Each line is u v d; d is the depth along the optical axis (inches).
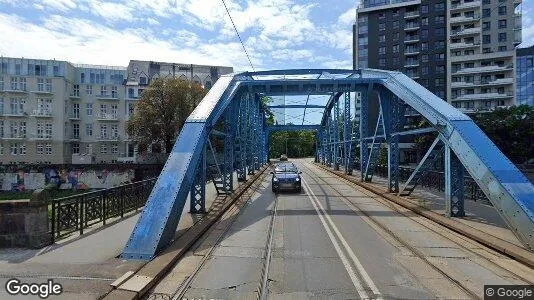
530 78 2642.7
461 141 429.4
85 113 2423.7
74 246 318.3
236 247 334.3
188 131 459.5
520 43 2775.6
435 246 336.2
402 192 638.5
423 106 530.0
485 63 2669.8
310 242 350.6
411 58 2952.8
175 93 1622.8
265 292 230.1
